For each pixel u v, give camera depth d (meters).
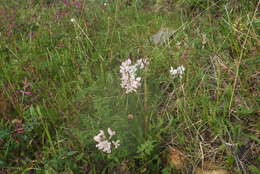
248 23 1.17
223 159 0.92
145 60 1.08
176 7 1.56
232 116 1.00
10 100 1.12
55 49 1.34
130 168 0.93
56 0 1.85
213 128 0.98
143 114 0.97
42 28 1.53
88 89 1.10
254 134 0.95
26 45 1.41
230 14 1.31
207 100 1.02
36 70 1.26
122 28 1.49
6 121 1.09
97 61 1.29
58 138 1.00
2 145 1.02
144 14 1.58
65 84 1.19
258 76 1.07
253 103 1.01
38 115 1.10
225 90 1.02
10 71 1.27
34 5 1.82
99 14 1.63
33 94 1.17
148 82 1.09
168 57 1.21
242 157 0.91
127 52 1.30
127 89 0.94
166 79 1.14
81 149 0.98
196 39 1.24
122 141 0.93
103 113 0.99
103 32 1.47
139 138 0.94
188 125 1.00
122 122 0.94
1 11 1.65
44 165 0.96
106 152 0.95
